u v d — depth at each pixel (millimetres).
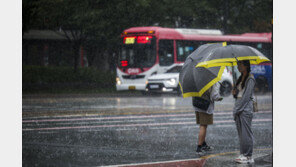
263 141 12016
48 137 12312
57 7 35938
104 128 14211
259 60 9133
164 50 32969
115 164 8883
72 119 16516
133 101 26109
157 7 37062
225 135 13062
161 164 8547
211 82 9414
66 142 11539
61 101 26203
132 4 35812
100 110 19938
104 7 36031
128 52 33188
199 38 34594
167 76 29750
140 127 14539
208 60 8555
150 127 14562
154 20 38375
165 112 19125
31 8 37375
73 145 11117
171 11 38031
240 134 8789
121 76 33188
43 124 15008
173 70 31172
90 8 36125
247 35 38531
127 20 36906
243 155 8742
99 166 8500
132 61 32906
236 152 9875
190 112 19188
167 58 33031
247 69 8664
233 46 8609
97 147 10875
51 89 38469
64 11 36031
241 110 8641
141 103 24422
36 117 17000
